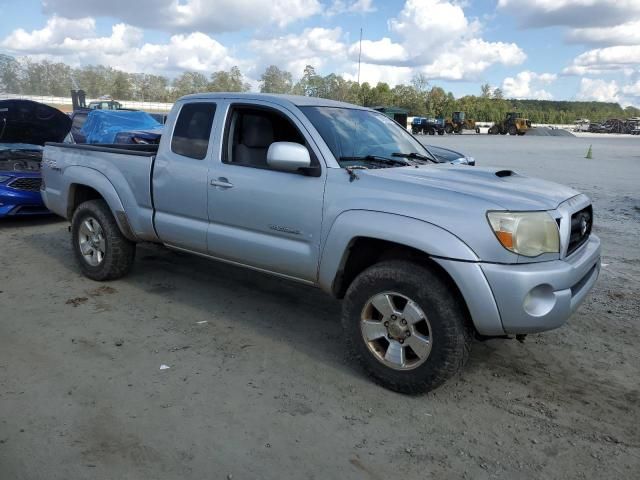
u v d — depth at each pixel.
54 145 5.93
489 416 3.35
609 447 3.06
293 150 3.76
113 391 3.50
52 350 4.05
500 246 3.20
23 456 2.83
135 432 3.07
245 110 4.47
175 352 4.09
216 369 3.84
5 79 89.06
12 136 9.09
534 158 23.69
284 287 5.62
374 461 2.89
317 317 4.87
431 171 4.01
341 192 3.73
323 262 3.83
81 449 2.90
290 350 4.18
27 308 4.88
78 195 5.82
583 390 3.70
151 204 4.98
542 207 3.37
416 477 2.78
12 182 7.96
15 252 6.74
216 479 2.71
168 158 4.79
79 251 5.67
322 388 3.63
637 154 27.53
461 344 3.36
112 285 5.54
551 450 3.02
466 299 3.24
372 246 3.82
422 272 3.40
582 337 4.55
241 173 4.28
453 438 3.11
